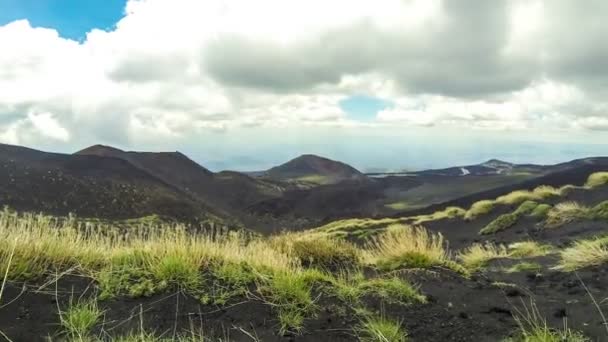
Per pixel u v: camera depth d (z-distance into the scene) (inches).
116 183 3553.2
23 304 167.5
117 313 173.5
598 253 278.5
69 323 156.6
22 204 2519.7
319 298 205.5
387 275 271.3
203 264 226.1
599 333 161.9
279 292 200.1
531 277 269.1
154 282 200.5
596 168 2043.6
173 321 172.6
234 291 200.5
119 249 236.7
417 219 1180.5
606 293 209.0
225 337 163.2
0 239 198.2
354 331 174.6
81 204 2842.0
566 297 213.0
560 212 634.8
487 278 270.4
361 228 1240.8
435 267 287.1
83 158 4640.8
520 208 786.2
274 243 375.9
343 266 331.6
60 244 217.9
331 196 5723.4
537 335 158.1
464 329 178.5
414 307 203.5
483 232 772.6
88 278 200.5
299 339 165.8
